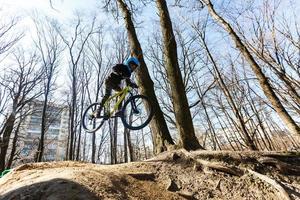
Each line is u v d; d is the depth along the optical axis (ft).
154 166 20.26
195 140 22.68
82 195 13.82
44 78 70.64
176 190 17.69
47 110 89.71
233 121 50.85
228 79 57.72
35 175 17.67
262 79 25.35
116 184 16.25
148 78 25.41
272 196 16.44
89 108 22.61
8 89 65.92
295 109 28.35
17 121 78.48
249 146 43.60
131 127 20.18
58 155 146.10
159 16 26.91
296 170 19.02
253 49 29.07
